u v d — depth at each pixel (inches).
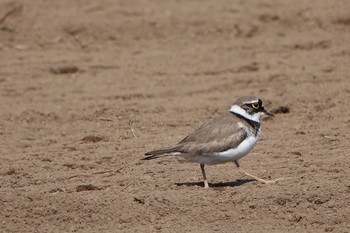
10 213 490.3
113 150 597.0
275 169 528.4
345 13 961.5
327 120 654.5
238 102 492.7
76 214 482.0
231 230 454.3
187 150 482.0
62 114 707.4
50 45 919.0
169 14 965.2
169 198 478.6
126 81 802.2
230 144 479.5
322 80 767.7
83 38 929.5
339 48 880.3
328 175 507.5
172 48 905.5
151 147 598.9
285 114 680.4
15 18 959.0
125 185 513.3
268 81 780.0
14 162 577.6
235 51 886.4
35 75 829.8
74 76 827.4
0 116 705.0
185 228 459.5
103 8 987.3
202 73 815.7
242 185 497.7
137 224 470.0
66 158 582.9
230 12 973.8
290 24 952.9
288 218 462.6
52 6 996.6
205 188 492.7
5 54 895.1
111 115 698.2
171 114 693.3
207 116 684.1
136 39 929.5
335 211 464.1
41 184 525.3
